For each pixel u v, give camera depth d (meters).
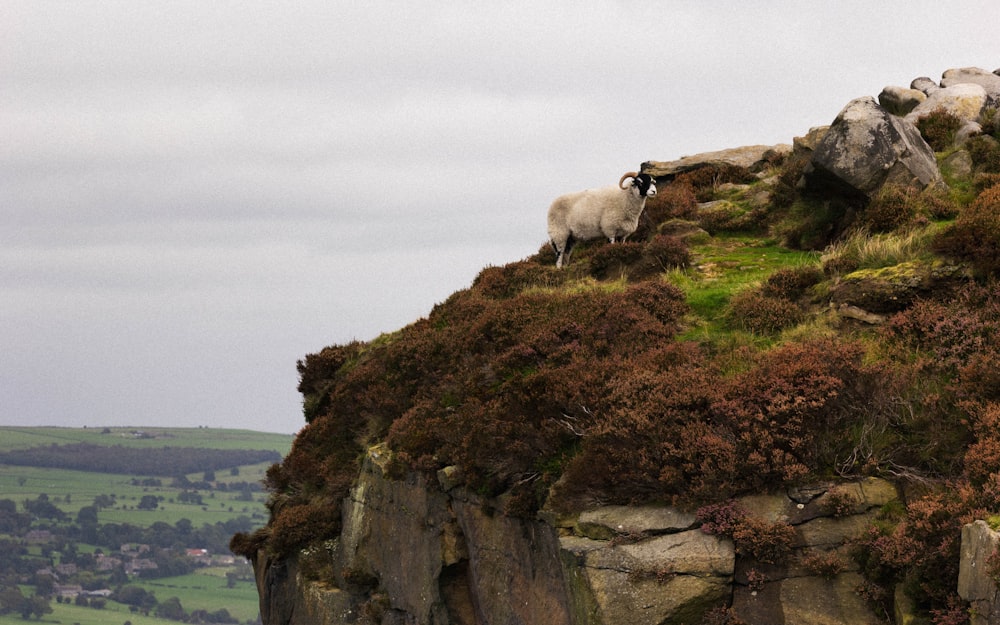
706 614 13.30
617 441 14.88
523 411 17.00
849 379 14.88
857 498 13.79
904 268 18.09
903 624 12.54
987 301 16.59
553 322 19.88
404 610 20.27
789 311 18.98
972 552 11.87
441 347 22.02
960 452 14.03
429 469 18.94
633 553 13.70
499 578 16.95
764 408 14.70
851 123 23.08
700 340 18.83
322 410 27.09
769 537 13.32
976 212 17.92
